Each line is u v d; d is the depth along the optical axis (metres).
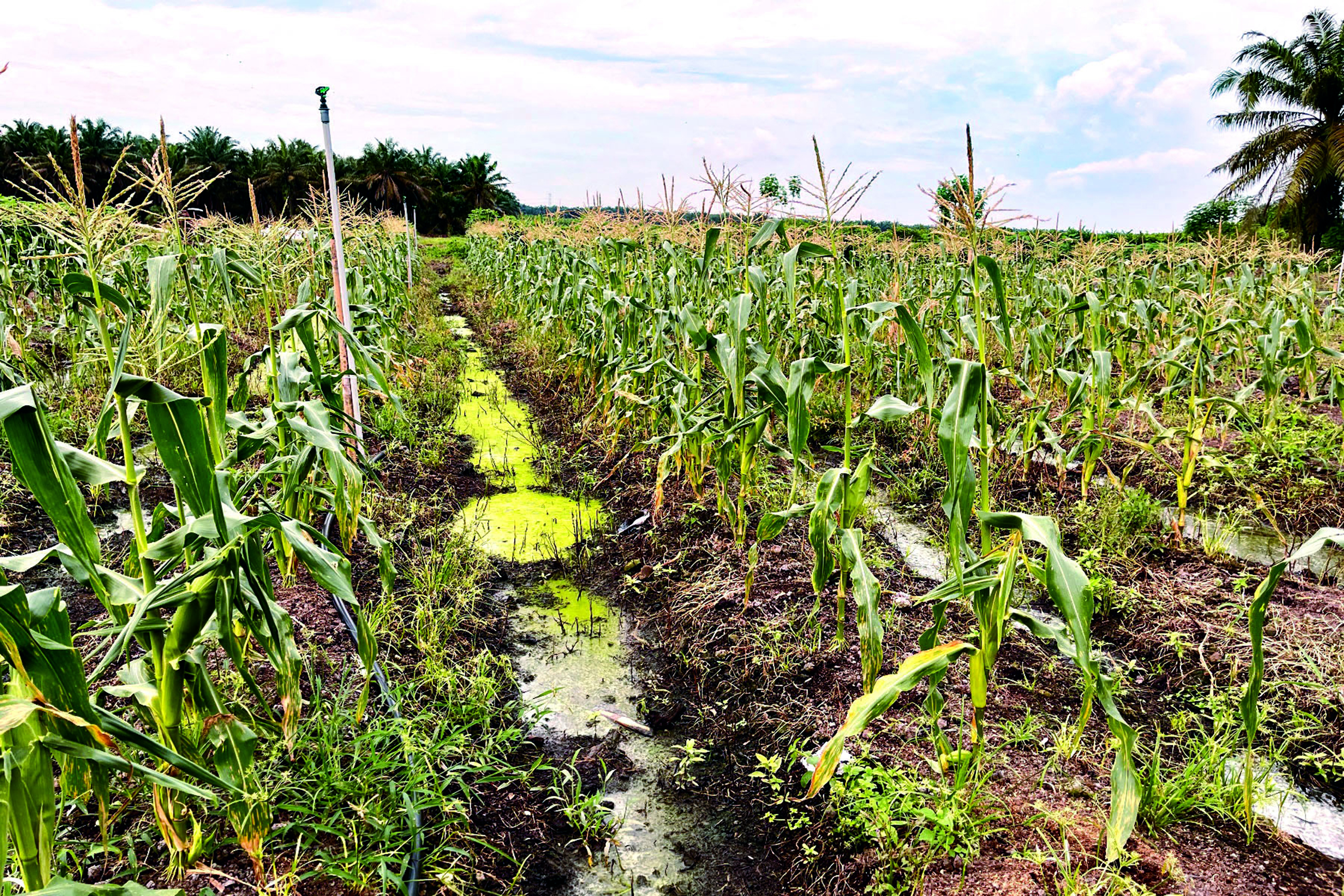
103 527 5.11
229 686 3.23
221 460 2.83
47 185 2.19
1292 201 24.22
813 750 3.30
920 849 2.63
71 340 6.80
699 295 7.04
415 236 23.16
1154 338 7.95
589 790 3.22
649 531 5.47
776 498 5.44
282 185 39.25
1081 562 4.34
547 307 11.05
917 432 6.71
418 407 8.42
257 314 10.51
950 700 3.44
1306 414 6.96
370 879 2.47
